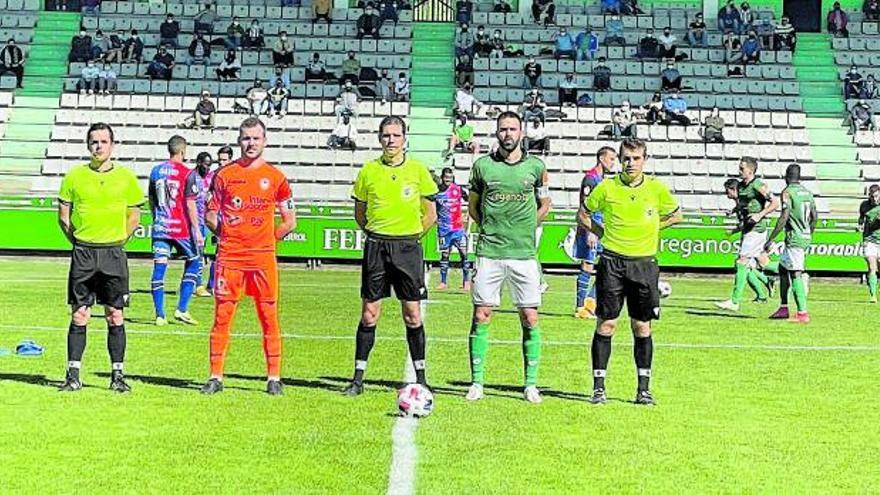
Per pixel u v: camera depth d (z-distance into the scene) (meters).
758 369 11.79
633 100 37.66
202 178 16.05
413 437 8.08
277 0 40.50
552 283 25.59
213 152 35.59
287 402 9.36
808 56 39.47
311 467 7.17
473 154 35.50
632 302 9.57
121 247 9.67
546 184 9.84
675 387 10.55
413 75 38.66
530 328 9.67
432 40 39.84
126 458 7.36
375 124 36.81
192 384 10.20
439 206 22.61
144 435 8.03
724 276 29.36
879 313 18.97
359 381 9.78
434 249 29.08
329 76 37.72
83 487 6.66
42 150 35.72
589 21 40.03
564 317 16.86
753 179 18.42
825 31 40.88
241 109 36.62
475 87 37.88
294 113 36.75
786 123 37.12
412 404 8.80
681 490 6.86
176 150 14.98
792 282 17.06
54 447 7.64
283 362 11.70
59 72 38.03
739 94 38.03
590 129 36.38
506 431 8.38
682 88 38.12
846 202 34.69
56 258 30.19
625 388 10.45
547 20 39.78
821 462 7.64
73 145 35.47
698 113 37.22
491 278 9.62
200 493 6.56
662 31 39.75
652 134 36.19
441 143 36.44
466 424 8.59
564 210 29.58
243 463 7.26
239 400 9.41
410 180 9.66
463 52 38.06
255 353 12.31
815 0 40.91
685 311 18.50
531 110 35.78
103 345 12.70
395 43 39.56
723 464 7.52
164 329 14.47
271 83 36.97
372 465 7.24
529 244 9.65
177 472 7.02
